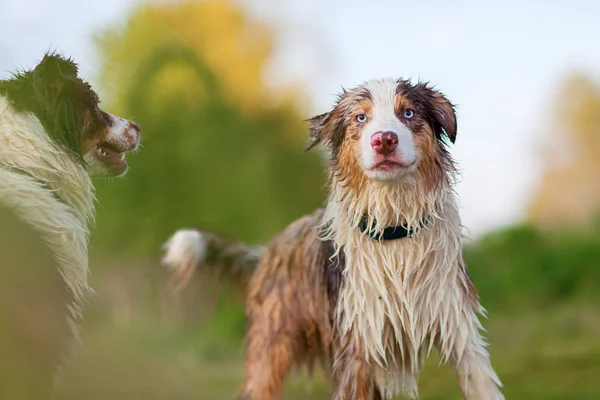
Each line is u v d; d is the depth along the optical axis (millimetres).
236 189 21734
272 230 22016
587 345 9938
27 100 4961
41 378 4340
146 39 22516
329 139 5465
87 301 5227
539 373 8633
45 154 4953
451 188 5309
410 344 5262
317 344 6000
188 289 7273
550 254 15719
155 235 20203
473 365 5156
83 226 5281
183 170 21234
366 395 5203
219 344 12211
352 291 5227
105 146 5574
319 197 23422
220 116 22766
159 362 10117
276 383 6094
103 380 8828
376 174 4934
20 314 4254
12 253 4355
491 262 16344
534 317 13297
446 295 5141
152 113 21688
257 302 6340
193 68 23094
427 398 7672
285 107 24797
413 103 5125
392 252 5152
